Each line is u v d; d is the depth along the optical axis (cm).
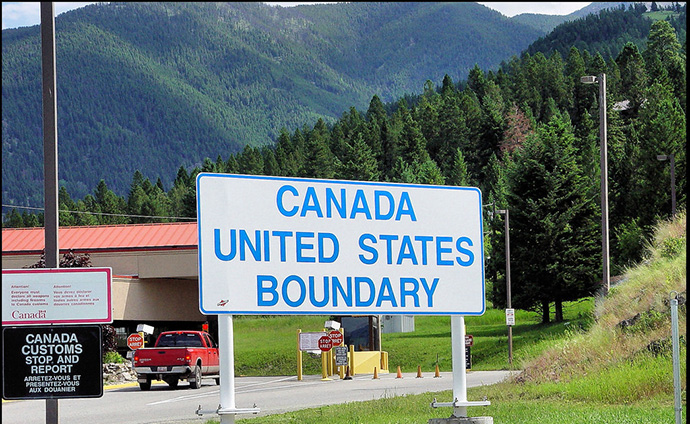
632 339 2044
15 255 5297
